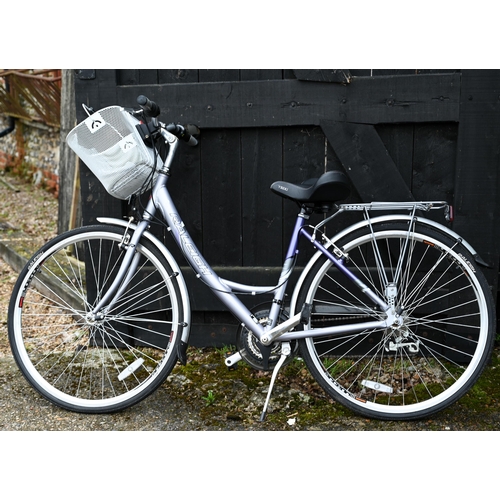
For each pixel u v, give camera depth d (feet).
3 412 8.87
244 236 10.21
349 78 9.30
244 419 8.64
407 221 8.71
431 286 9.91
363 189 9.63
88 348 10.71
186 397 9.23
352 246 8.75
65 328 11.51
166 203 9.04
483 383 9.37
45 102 20.63
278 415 8.74
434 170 9.61
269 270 10.18
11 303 9.16
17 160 25.30
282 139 9.78
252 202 10.07
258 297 10.34
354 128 9.46
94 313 9.23
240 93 9.57
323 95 9.42
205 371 9.94
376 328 8.75
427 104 9.25
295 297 8.78
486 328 8.54
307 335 8.59
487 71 9.07
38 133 23.36
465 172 9.43
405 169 9.66
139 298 10.55
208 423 8.56
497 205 9.51
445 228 8.61
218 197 10.11
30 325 11.72
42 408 9.00
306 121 9.53
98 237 9.16
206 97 9.63
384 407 8.63
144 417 8.75
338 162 9.75
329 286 10.16
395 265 9.98
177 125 9.05
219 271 10.25
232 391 9.35
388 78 9.27
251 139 9.84
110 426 8.55
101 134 8.43
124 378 9.33
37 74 20.12
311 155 9.78
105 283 10.48
